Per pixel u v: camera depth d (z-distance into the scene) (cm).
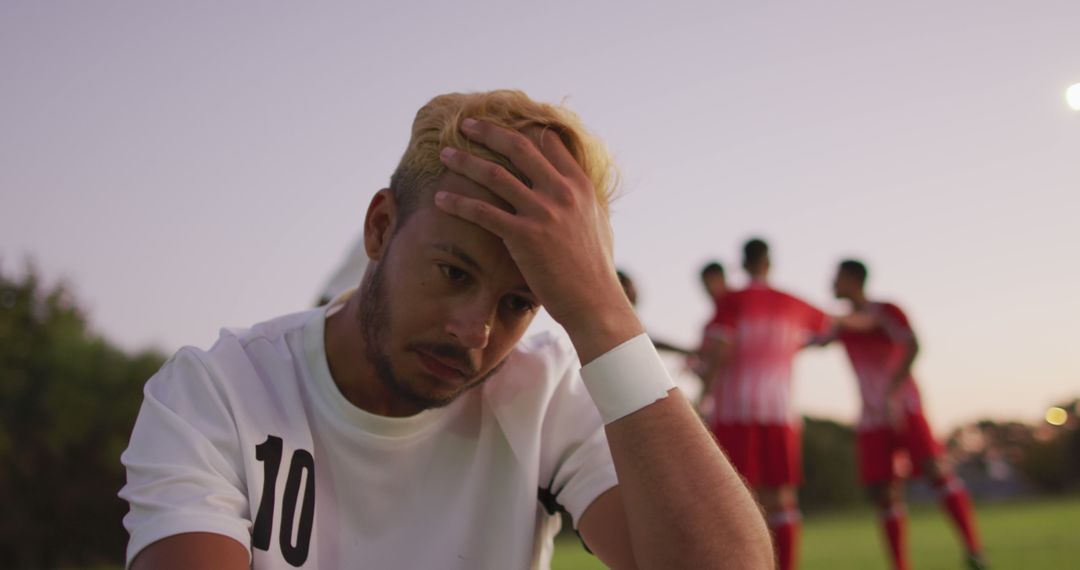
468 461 110
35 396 1812
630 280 541
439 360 93
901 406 653
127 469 97
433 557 107
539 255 93
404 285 93
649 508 95
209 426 97
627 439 96
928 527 1623
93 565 1761
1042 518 1547
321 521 103
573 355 121
